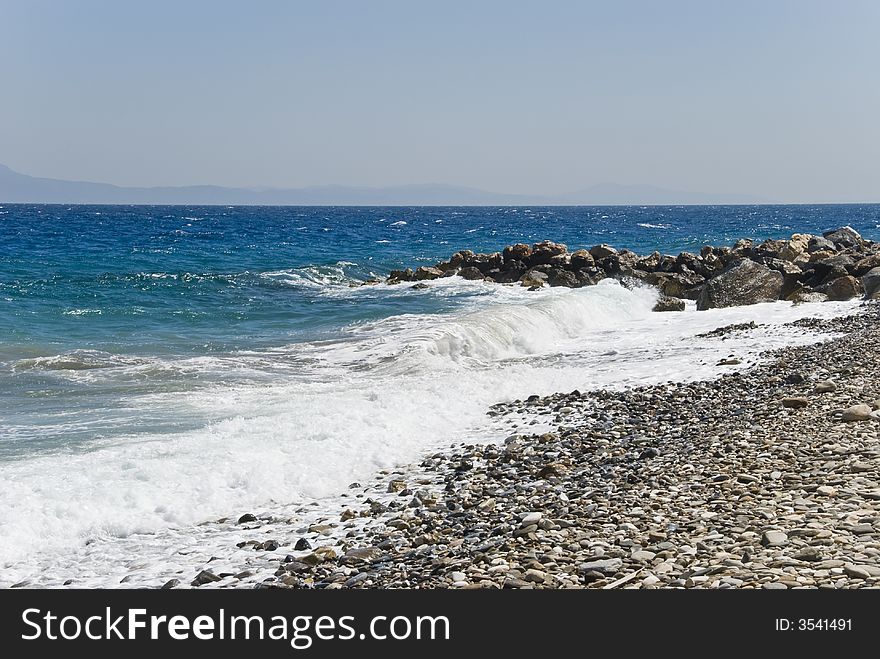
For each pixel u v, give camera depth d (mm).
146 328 26625
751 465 10023
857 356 17672
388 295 38656
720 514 8266
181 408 15445
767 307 31438
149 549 9062
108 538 9375
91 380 18344
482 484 10852
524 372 18969
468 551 8078
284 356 22109
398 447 12898
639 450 11758
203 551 8961
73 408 15500
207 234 88250
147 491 10367
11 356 20938
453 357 22438
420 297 37656
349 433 13289
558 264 43562
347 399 15875
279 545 9023
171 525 9773
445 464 11969
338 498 10742
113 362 20453
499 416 15023
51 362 20094
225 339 24875
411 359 20766
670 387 16625
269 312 31422
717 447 11203
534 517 8758
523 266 45000
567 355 22609
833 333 22844
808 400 13398
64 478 10609
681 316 30969
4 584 8211
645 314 32219
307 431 13281
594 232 106938
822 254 41906
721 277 33469
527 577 7109
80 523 9508
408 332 24797
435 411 15195
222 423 13742
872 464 9430
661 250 73000
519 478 10977
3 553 8797
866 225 140500
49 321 27000
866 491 8453
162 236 82312
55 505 9742
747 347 21547
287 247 69875
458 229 116312
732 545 7324
